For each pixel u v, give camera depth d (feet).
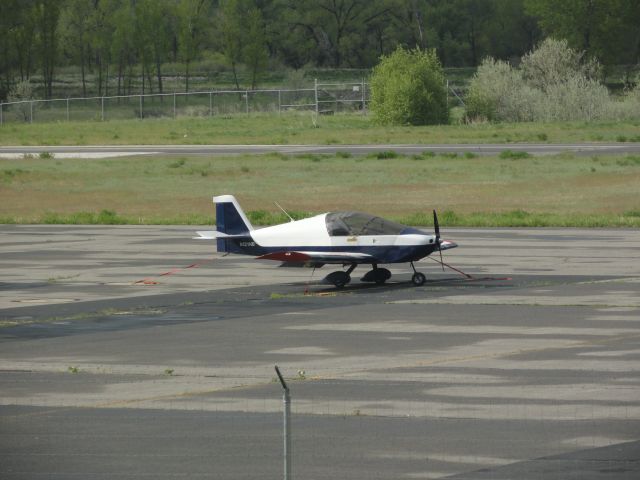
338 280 311.47
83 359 219.00
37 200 613.52
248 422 172.55
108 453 158.40
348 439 162.91
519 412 175.52
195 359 217.97
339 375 202.28
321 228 317.63
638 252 383.65
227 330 248.32
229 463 153.58
